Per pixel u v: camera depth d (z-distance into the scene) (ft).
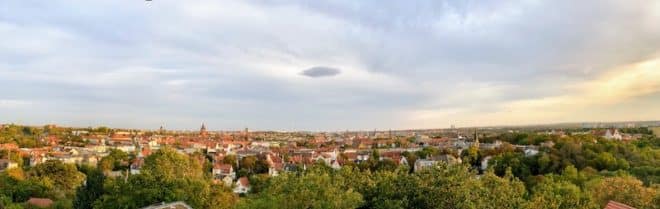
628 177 221.05
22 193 275.18
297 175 131.34
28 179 302.86
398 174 137.39
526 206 130.82
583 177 299.79
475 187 123.34
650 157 374.43
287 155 653.30
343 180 143.13
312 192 116.47
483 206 116.16
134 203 158.10
